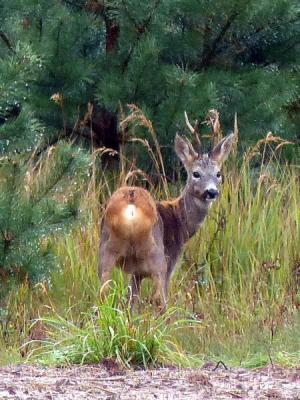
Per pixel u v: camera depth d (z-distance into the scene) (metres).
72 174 13.30
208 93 17.12
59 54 17.27
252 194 16.50
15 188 13.04
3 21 16.70
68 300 14.28
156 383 9.52
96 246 14.95
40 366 10.43
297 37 18.67
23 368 10.20
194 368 10.66
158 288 13.29
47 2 17.08
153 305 13.09
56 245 14.80
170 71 17.17
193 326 12.70
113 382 9.55
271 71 18.69
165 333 11.66
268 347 12.31
